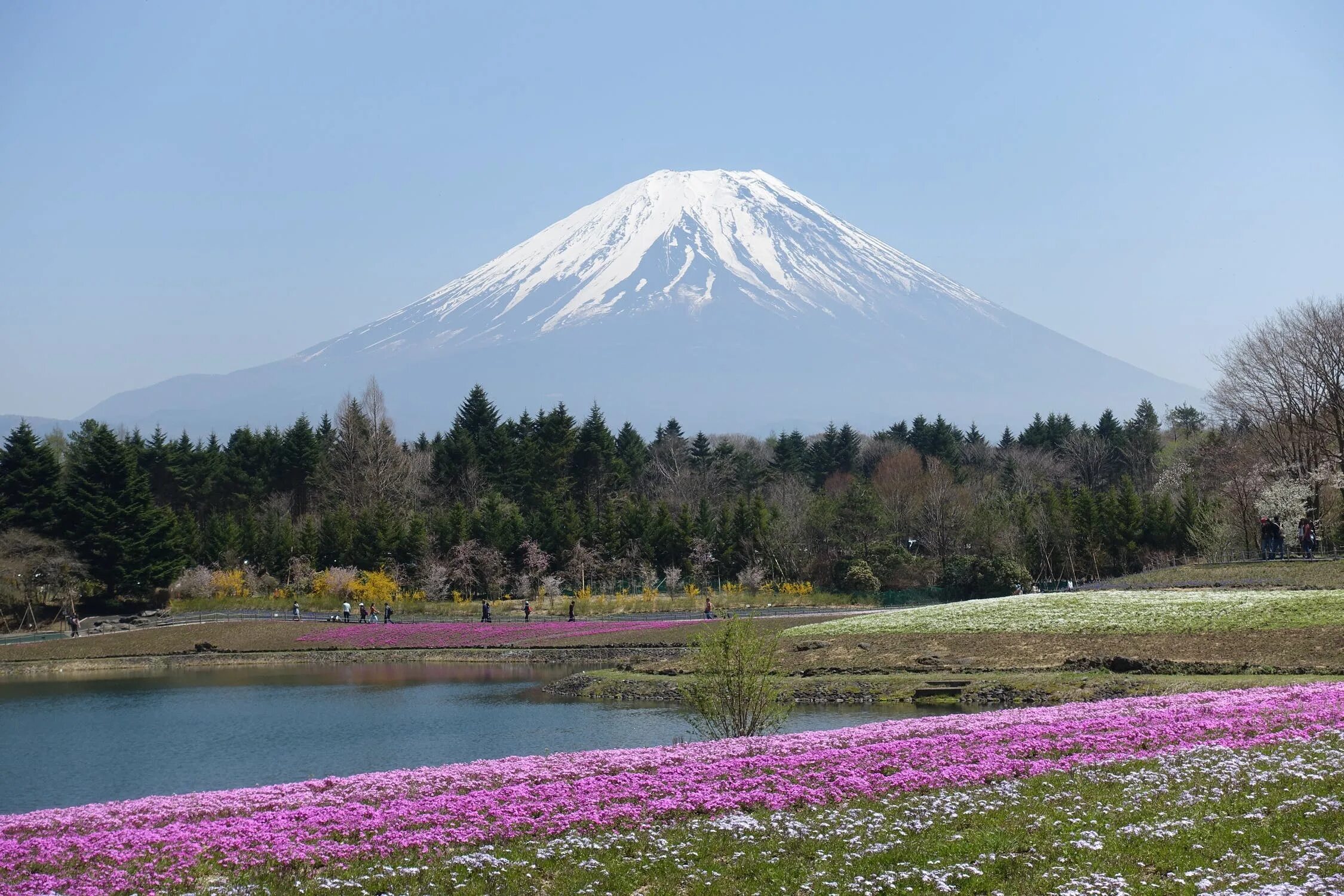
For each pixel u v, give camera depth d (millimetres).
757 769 22672
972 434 177750
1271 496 72000
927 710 38719
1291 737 21641
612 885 15562
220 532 105062
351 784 24000
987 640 47719
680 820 19031
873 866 15430
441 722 40219
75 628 76062
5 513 89250
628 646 61562
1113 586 63625
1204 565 66500
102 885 16688
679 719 39375
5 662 67062
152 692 52562
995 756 22531
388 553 97312
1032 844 15727
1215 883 13633
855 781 20891
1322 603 44000
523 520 104000
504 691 49188
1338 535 73062
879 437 167375
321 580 92688
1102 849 15328
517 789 21922
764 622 63906
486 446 127312
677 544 102250
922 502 102438
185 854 18328
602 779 22562
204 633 74250
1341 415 73062
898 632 52062
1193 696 29469
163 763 34000
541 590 92000
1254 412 79250
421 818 19984
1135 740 23094
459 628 72500
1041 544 92188
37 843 19500
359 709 44469
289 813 21016
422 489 122875
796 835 17344
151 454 123250
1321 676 35250
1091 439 147375
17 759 35250
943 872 14789
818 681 44625
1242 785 18016
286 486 128875
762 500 105875
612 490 127125
